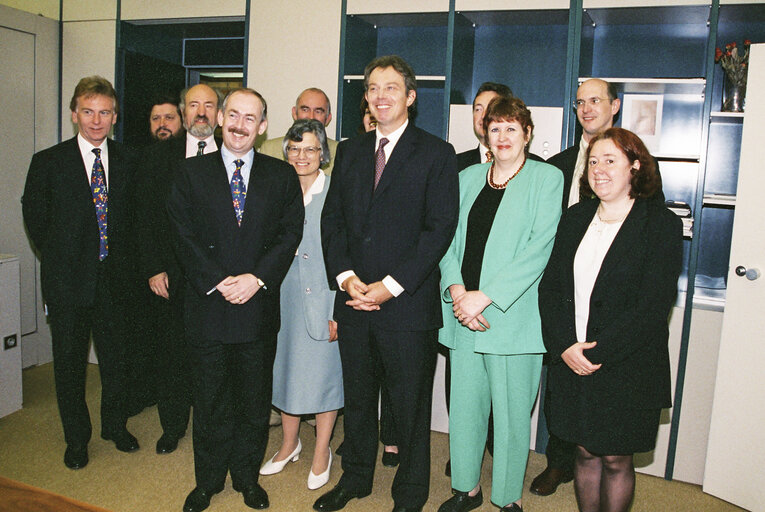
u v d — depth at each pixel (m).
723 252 3.33
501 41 3.69
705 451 2.91
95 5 4.03
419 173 2.22
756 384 2.64
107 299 2.82
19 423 3.28
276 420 3.37
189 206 2.30
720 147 3.30
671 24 3.33
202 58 4.56
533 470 3.01
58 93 4.15
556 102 3.61
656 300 1.97
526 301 2.29
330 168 3.23
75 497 2.54
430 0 3.35
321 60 3.58
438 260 2.21
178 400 2.95
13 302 3.36
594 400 2.03
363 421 2.44
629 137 2.04
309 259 2.55
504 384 2.31
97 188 2.78
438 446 3.22
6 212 3.88
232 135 2.26
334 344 2.60
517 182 2.31
